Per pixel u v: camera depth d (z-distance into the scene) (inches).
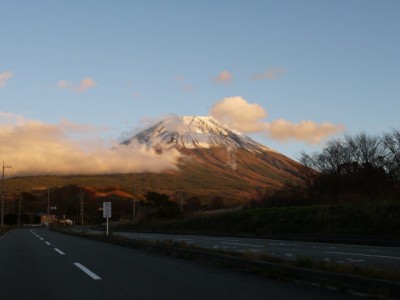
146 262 647.8
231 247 981.8
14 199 6811.0
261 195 2425.0
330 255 746.8
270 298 358.3
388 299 347.6
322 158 2177.7
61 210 6717.5
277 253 789.2
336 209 1466.5
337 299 350.9
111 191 7711.6
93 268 577.6
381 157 1923.0
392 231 1151.0
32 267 611.2
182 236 1744.6
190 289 404.8
